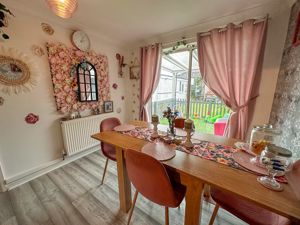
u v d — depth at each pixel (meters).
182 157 1.06
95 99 2.64
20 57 1.73
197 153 1.11
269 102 1.88
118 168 1.37
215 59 2.11
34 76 1.87
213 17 1.99
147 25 2.23
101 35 2.61
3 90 1.65
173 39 2.55
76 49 2.28
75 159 2.48
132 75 3.26
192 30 2.32
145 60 2.92
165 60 3.39
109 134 1.57
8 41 1.63
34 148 1.98
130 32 2.51
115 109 3.14
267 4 1.69
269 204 0.64
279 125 1.63
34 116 1.93
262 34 1.75
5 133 1.71
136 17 1.98
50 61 1.98
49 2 1.10
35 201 1.56
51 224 1.30
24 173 1.89
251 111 2.02
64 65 2.13
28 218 1.36
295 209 0.61
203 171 0.88
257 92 1.93
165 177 0.89
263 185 0.75
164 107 3.84
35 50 1.85
